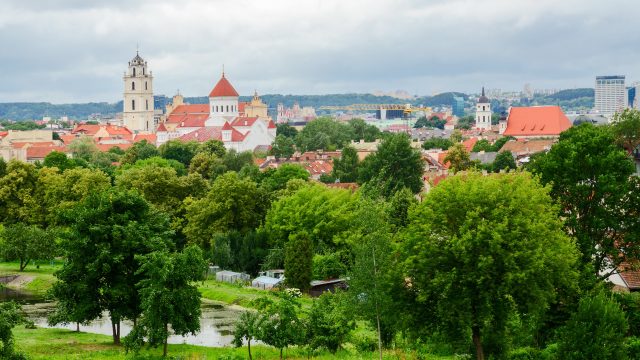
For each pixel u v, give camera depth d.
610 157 103.00
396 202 147.12
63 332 115.38
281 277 156.88
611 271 107.75
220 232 172.50
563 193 105.06
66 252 108.56
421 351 93.00
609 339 75.56
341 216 161.12
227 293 150.25
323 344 92.81
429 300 81.88
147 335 95.25
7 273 175.75
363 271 85.69
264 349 101.38
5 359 76.19
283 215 166.38
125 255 106.19
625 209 103.69
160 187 195.12
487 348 84.81
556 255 78.75
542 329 92.12
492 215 77.94
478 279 75.69
